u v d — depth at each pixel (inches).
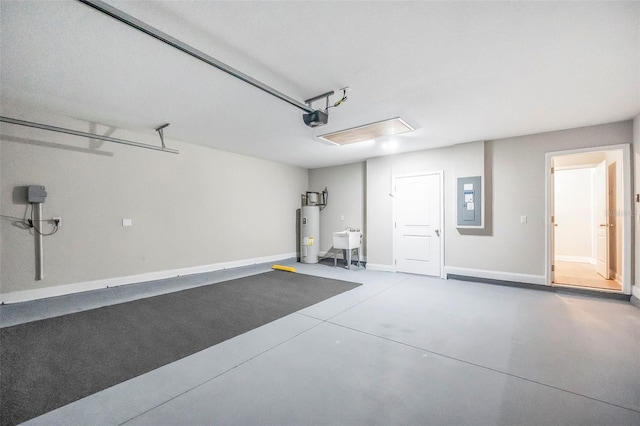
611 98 124.9
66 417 65.7
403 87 114.6
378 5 69.9
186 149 199.6
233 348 100.7
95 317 129.8
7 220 132.4
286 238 278.1
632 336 108.9
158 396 73.8
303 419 65.3
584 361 90.6
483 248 194.7
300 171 294.5
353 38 83.4
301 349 99.9
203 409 68.8
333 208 283.6
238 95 122.3
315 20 75.4
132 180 172.7
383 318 129.3
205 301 154.5
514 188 183.6
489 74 104.5
